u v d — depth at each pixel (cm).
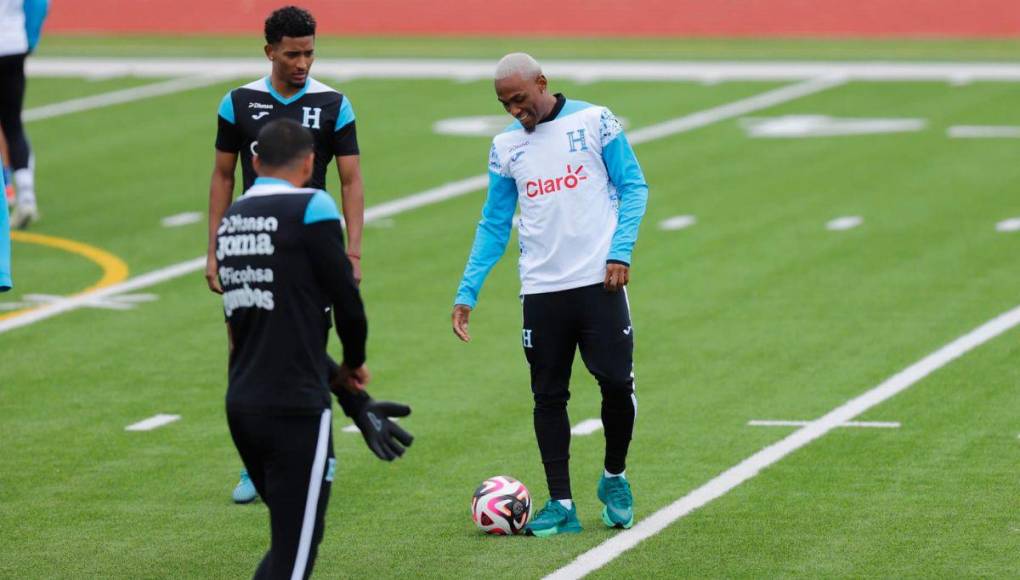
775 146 7450
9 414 3678
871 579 2512
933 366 3928
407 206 6353
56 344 4350
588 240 2714
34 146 7938
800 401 3659
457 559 2656
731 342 4228
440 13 13000
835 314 4497
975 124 7862
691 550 2675
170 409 3706
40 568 2652
